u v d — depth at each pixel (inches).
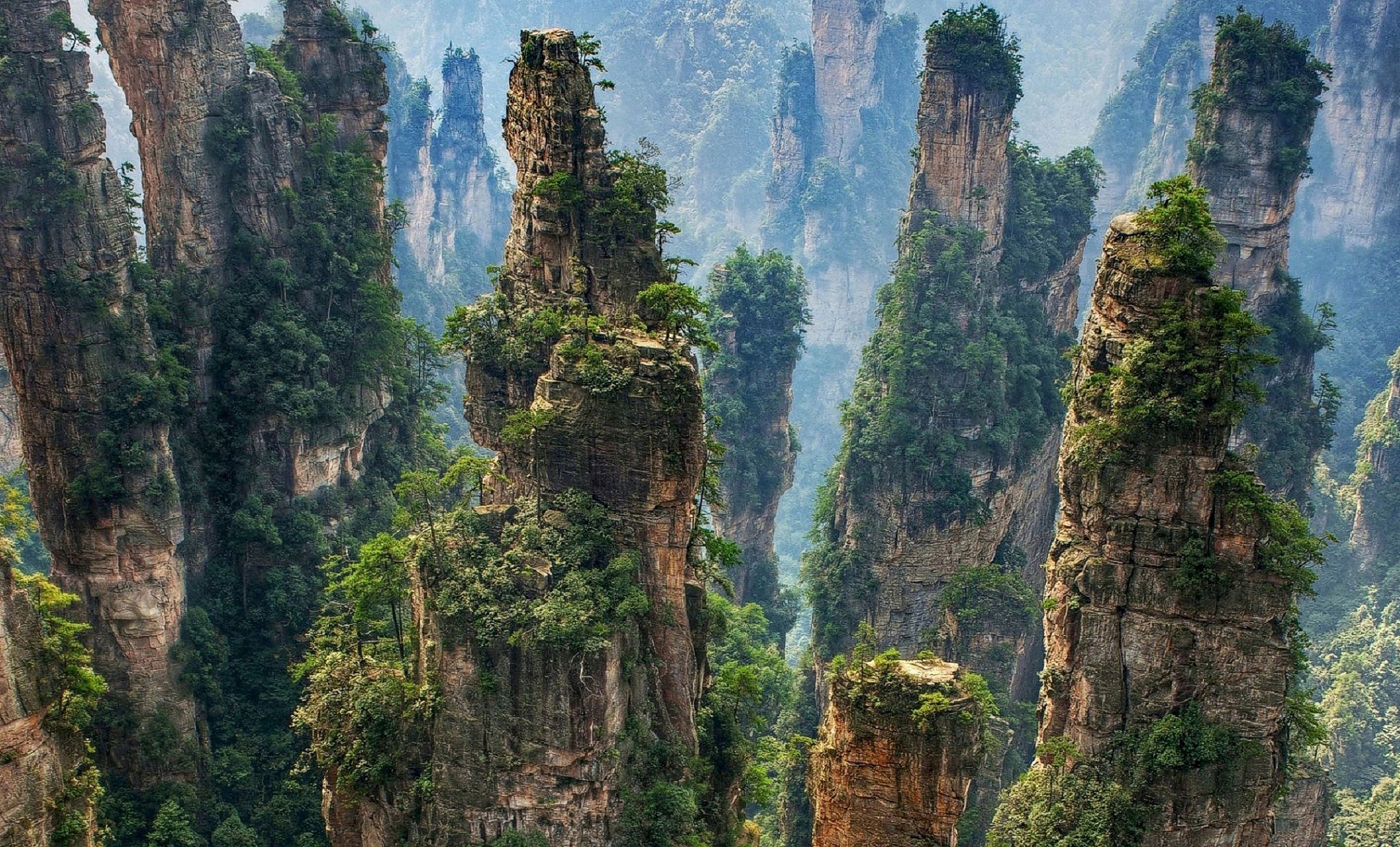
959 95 5334.6
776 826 4682.6
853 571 5310.0
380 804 2901.1
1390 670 5866.1
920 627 5290.4
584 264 3307.1
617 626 2780.5
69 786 2439.7
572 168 3304.6
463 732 2773.1
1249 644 2684.5
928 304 5310.0
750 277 6466.5
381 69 4810.5
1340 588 6786.4
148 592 3895.2
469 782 2778.1
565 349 2908.5
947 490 5172.2
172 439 4114.2
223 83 4355.3
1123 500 2728.8
